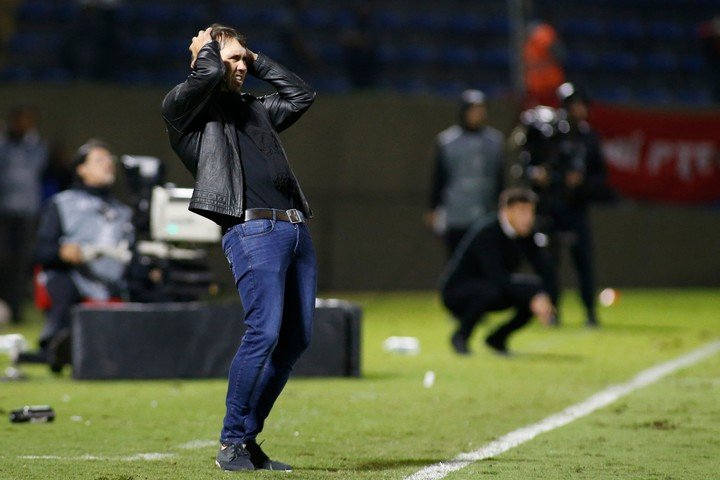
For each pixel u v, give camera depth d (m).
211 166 18.00
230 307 31.39
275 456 20.42
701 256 64.94
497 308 37.75
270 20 76.69
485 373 33.19
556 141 46.16
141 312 30.95
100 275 34.12
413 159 62.19
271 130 18.70
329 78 74.19
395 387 30.09
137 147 59.28
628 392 29.20
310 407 26.55
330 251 61.78
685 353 38.25
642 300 59.72
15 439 22.08
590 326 46.53
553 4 81.50
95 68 68.50
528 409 26.42
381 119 61.84
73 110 59.06
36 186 53.12
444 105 62.38
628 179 63.78
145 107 59.34
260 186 18.33
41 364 34.34
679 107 64.12
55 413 25.41
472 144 48.50
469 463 19.77
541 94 61.47
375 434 23.00
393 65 77.44
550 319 37.06
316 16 78.75
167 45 75.00
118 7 76.31
